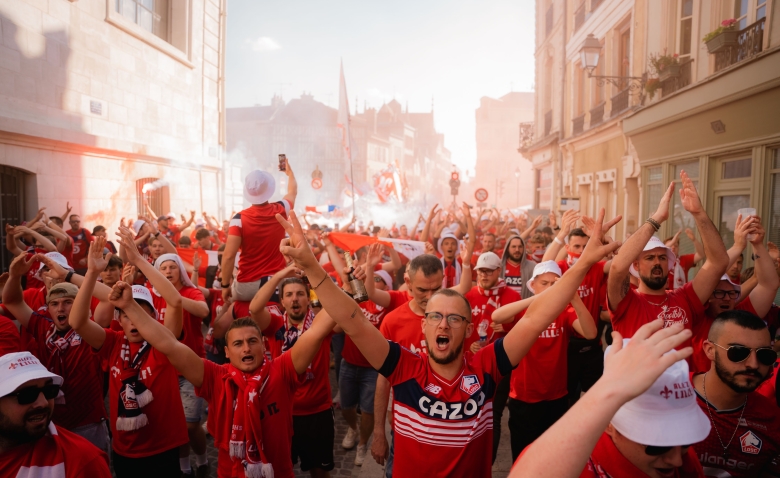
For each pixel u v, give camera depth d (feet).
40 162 38.65
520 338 8.30
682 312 12.54
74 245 34.76
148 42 52.80
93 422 13.20
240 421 9.98
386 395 12.60
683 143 33.65
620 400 3.71
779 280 13.32
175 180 58.65
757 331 7.94
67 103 41.63
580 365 17.33
